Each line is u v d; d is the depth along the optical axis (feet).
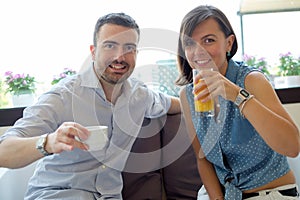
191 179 6.04
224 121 4.64
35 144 4.04
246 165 4.78
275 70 7.73
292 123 4.29
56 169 5.05
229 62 4.90
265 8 7.56
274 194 4.65
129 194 5.87
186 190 6.04
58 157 5.00
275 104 4.41
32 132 4.57
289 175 4.81
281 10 7.55
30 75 7.38
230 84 4.31
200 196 5.46
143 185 5.91
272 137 4.17
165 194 6.20
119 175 5.36
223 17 4.72
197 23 4.59
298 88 7.11
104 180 5.13
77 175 4.98
